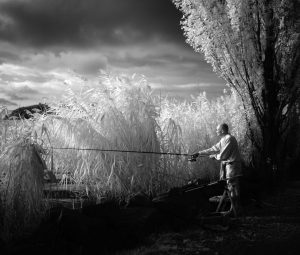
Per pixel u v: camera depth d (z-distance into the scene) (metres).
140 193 7.91
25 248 5.74
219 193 10.45
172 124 9.52
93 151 7.72
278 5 12.38
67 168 7.75
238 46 12.49
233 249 6.90
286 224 8.62
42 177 6.49
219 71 12.61
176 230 7.95
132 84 9.15
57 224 6.20
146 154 8.31
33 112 7.92
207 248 6.93
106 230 6.75
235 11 12.47
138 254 6.52
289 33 12.64
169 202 8.05
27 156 6.35
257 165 12.43
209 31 12.41
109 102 8.57
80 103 8.52
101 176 7.71
